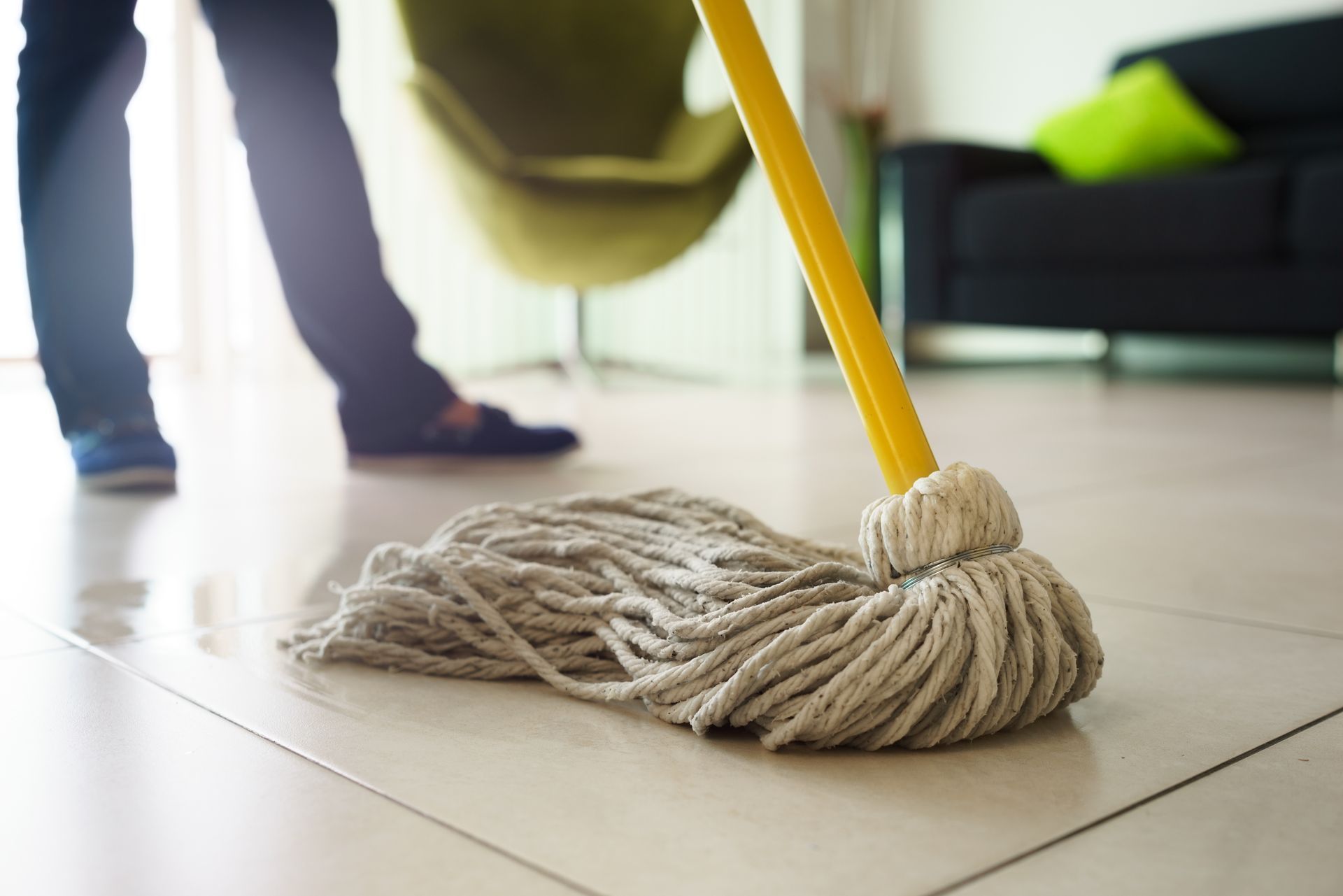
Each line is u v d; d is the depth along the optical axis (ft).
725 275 15.93
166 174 11.90
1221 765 1.96
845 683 1.95
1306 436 6.83
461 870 1.59
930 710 2.01
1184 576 3.42
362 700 2.32
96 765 1.97
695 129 10.73
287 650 2.67
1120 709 2.25
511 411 8.59
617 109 11.39
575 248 9.80
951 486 2.09
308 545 3.89
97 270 4.96
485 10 10.79
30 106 4.85
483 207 9.66
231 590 3.26
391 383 5.55
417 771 1.95
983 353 15.78
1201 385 10.78
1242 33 12.76
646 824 1.73
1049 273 11.59
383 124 12.79
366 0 12.64
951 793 1.85
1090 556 3.69
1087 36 14.52
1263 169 10.46
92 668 2.53
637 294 15.31
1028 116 15.08
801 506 4.53
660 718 2.21
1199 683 2.42
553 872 1.58
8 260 11.14
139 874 1.59
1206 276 10.75
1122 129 12.37
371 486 5.13
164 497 4.87
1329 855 1.62
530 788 1.87
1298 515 4.35
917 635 1.96
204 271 12.10
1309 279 10.25
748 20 2.35
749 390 10.65
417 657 2.50
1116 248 11.10
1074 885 1.54
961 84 15.64
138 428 5.01
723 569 2.37
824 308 2.33
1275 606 3.08
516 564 2.54
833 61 16.17
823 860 1.61
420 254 13.12
